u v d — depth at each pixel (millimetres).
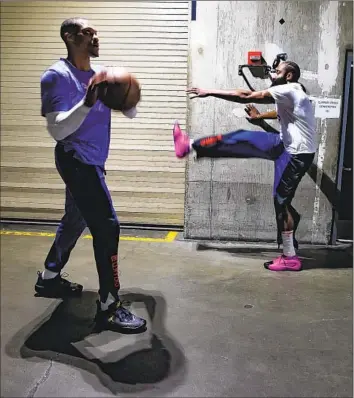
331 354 2955
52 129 2926
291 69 4262
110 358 2883
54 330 3207
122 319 3195
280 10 4621
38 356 2895
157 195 5465
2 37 5312
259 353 2957
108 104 2875
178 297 3736
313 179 4914
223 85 4781
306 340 3117
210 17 4672
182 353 2945
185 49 5121
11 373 2721
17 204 5648
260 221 5039
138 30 5121
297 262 4328
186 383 2646
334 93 4746
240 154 4273
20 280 4020
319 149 4855
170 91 5219
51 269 3662
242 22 4656
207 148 4266
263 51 4699
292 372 2764
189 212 5117
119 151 5402
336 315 3473
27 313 3434
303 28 4637
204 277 4145
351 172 5035
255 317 3424
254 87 4754
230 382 2662
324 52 4676
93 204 3115
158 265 4414
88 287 3908
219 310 3527
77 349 2979
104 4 5109
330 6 4586
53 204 5625
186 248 4898
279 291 3875
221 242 5102
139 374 2727
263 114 4715
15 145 5547
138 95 2955
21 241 5062
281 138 4262
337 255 4758
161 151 5359
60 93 2943
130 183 5469
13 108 5469
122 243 5012
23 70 5371
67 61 3074
